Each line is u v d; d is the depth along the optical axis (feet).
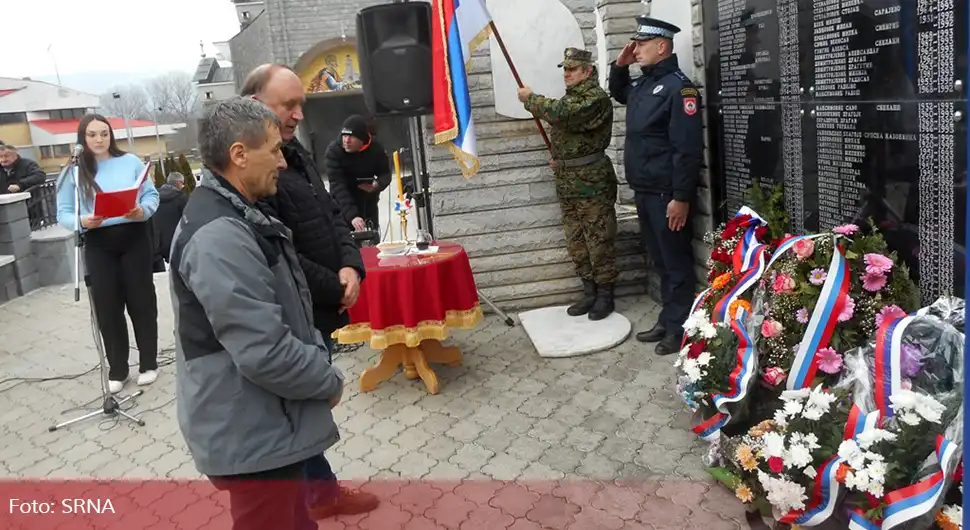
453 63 14.11
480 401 12.32
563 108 13.98
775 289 9.04
